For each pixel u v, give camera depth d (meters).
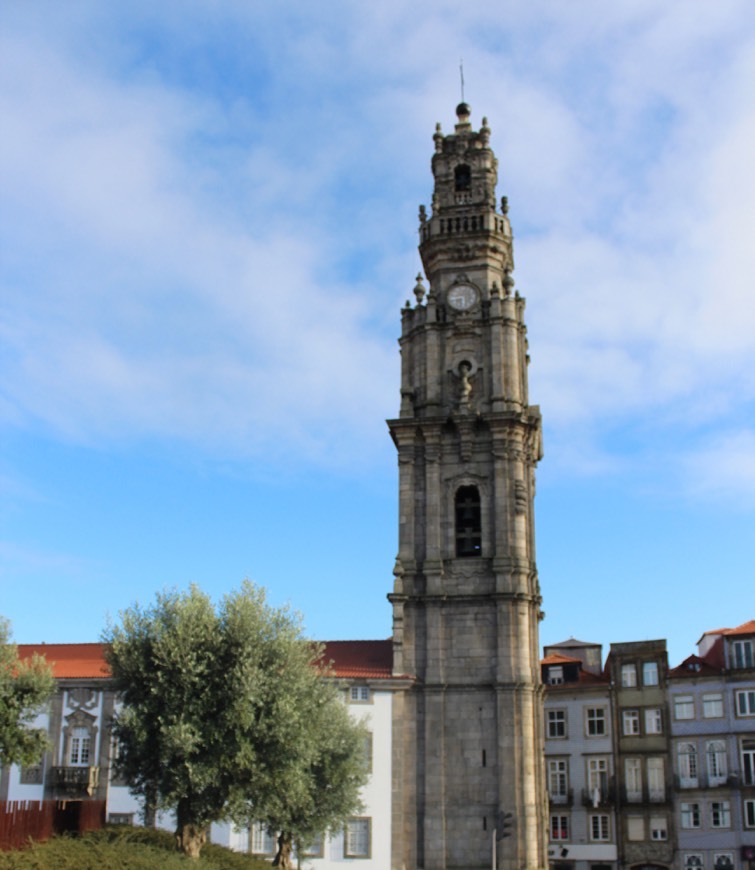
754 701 78.00
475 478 64.94
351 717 55.44
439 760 59.28
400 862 57.28
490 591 62.50
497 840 57.41
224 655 43.81
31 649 70.50
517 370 67.44
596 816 81.56
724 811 77.06
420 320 69.19
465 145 73.00
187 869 38.09
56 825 43.78
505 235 70.75
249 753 41.78
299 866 54.28
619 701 83.25
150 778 42.84
